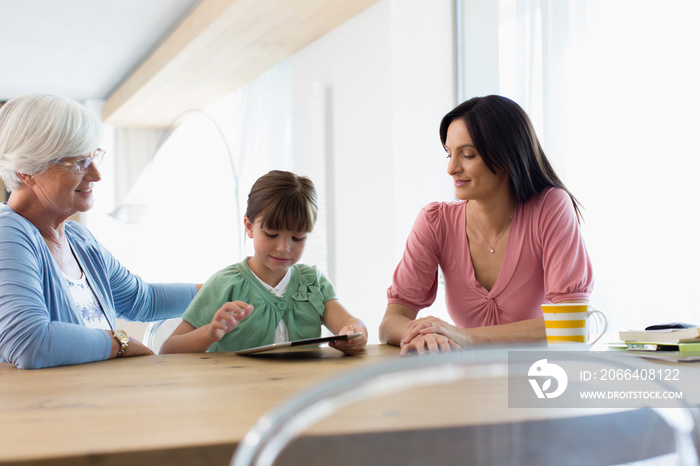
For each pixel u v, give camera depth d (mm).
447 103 3148
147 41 4789
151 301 1686
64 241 1407
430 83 3170
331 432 410
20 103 1240
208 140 5828
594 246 2162
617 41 2082
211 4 3660
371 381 411
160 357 1179
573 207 1493
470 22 3012
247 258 1577
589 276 1397
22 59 5172
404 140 3193
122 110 5996
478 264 1537
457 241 1548
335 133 3717
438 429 426
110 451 500
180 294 1730
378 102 3307
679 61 1876
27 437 544
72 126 1241
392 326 1404
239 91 5238
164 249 6273
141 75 5145
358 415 414
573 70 2260
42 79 5777
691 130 1845
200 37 3908
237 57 4332
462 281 1550
